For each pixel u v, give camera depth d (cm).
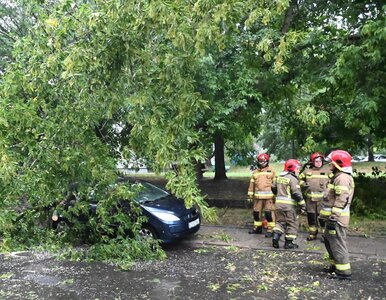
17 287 591
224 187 1520
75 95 618
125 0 486
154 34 527
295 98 1113
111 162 677
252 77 921
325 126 1088
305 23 1074
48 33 568
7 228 643
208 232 925
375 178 1221
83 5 546
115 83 552
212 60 831
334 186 611
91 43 535
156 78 541
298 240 841
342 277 604
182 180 516
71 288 585
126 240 724
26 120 584
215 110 896
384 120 977
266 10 512
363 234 859
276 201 789
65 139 647
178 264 701
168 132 525
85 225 765
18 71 600
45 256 758
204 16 483
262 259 724
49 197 684
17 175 601
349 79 865
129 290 573
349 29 980
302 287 575
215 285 588
